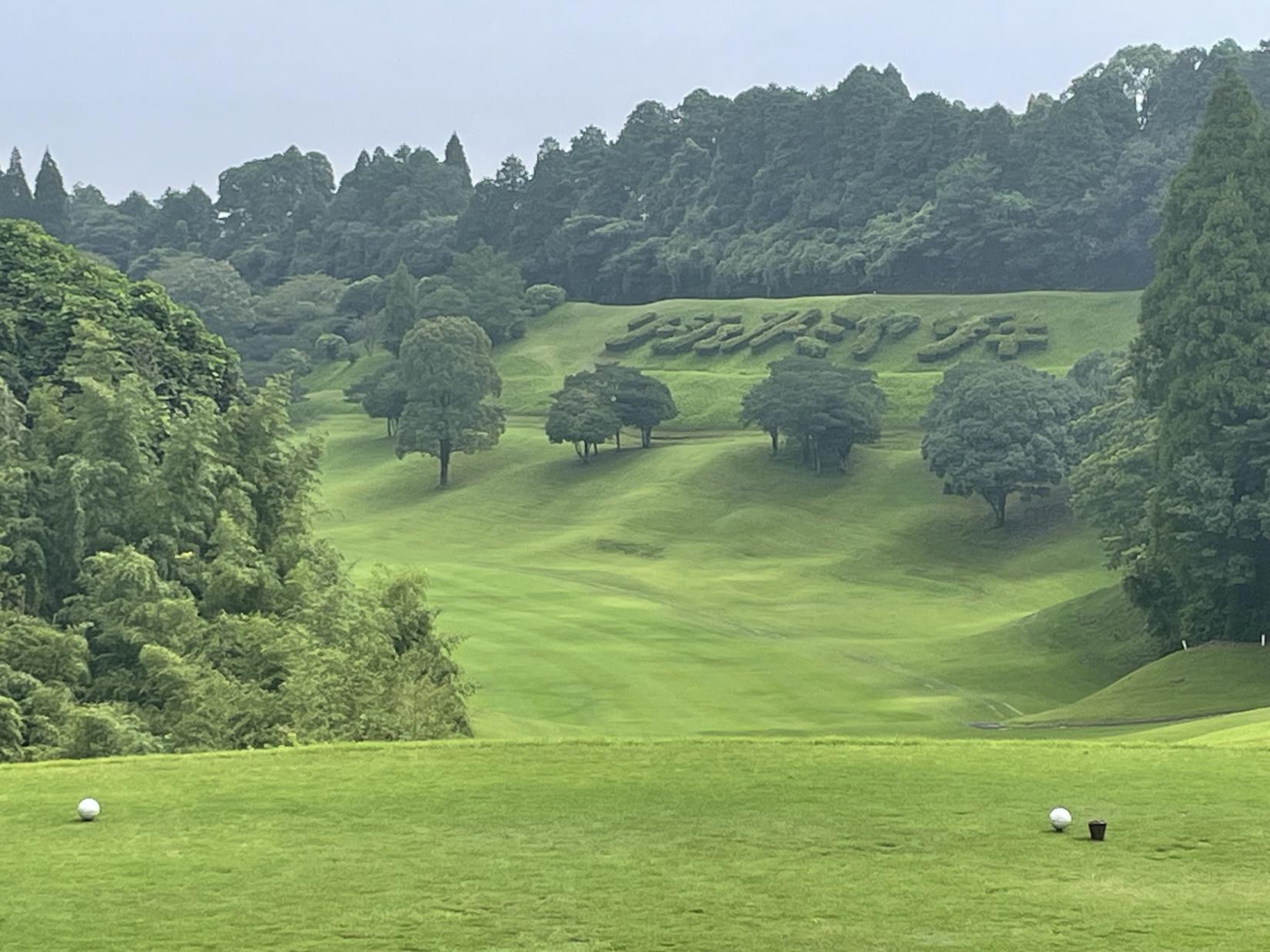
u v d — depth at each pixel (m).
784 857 19.20
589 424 139.00
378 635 46.59
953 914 16.83
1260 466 68.75
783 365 136.88
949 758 25.50
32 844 20.28
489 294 188.50
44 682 46.75
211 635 47.62
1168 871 18.53
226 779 24.36
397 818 21.56
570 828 20.81
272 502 59.72
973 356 157.25
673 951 15.67
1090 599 86.25
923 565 113.38
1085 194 183.12
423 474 145.75
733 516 124.50
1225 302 70.69
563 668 74.69
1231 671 63.88
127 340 65.88
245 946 16.02
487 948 15.84
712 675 74.12
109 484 54.00
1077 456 116.25
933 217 189.50
